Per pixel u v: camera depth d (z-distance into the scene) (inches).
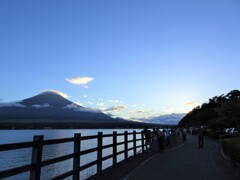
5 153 1497.3
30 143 266.5
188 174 483.8
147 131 919.0
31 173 271.9
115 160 571.2
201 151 961.5
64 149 1662.2
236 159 512.7
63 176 331.3
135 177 453.1
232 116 1718.8
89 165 419.5
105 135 507.2
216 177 457.7
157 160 685.3
